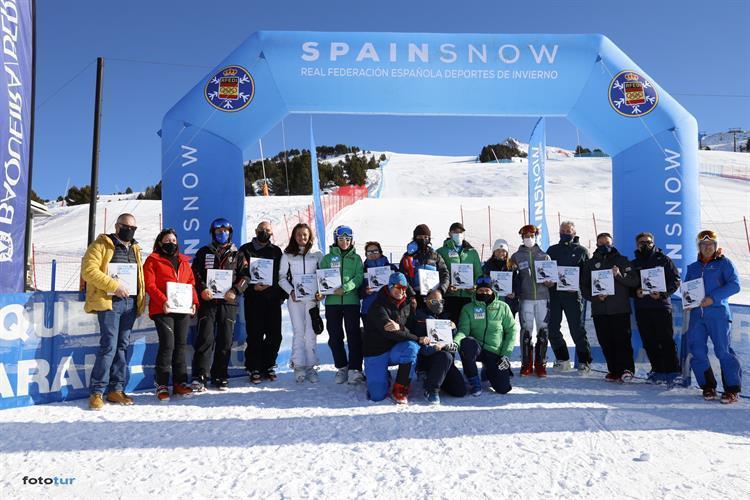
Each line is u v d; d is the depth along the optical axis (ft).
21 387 14.87
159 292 15.79
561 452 11.34
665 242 20.84
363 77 21.27
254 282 17.72
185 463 10.75
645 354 20.02
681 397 16.33
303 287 17.95
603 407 14.94
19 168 16.44
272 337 18.40
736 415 14.28
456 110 22.11
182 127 20.58
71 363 15.80
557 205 101.19
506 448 11.58
